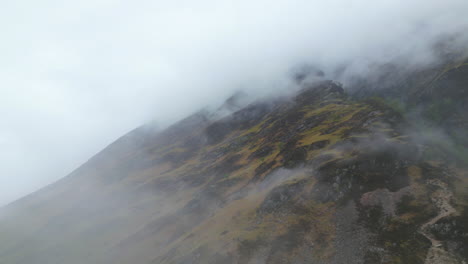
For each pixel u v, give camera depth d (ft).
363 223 254.88
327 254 236.63
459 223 214.90
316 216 283.38
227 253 273.13
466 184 264.31
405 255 209.26
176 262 305.32
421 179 284.82
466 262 188.65
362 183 298.97
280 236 271.69
